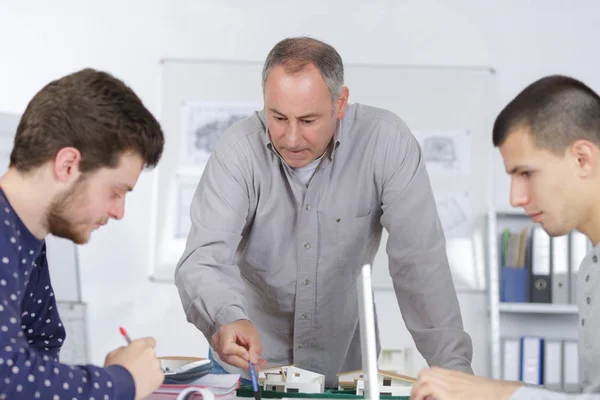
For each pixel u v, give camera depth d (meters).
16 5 3.80
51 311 1.51
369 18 3.80
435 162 3.75
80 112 1.20
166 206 3.74
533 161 1.32
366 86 3.77
